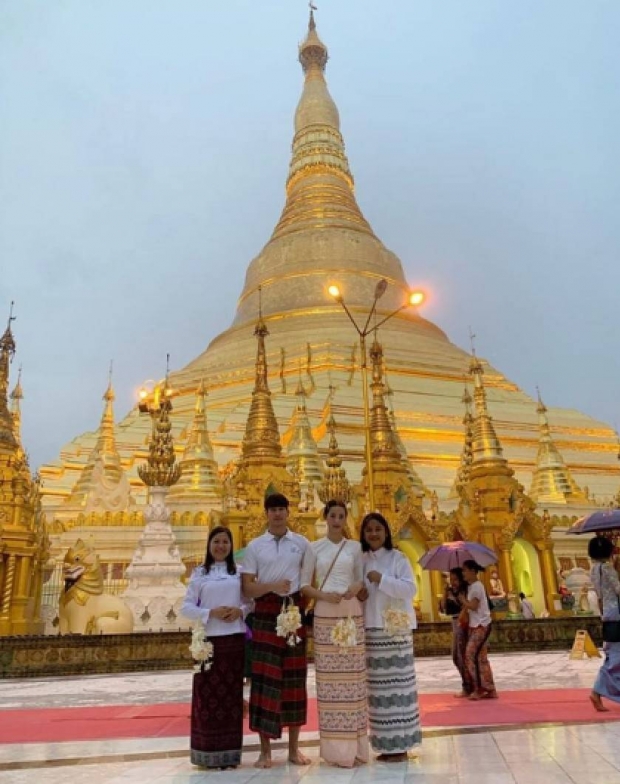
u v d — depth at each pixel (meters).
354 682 7.55
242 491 28.97
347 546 8.16
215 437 47.28
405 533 30.31
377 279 66.62
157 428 26.56
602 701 11.13
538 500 43.91
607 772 6.60
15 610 23.20
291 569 8.07
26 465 27.42
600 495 50.97
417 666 19.47
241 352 60.12
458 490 36.19
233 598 7.96
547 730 8.97
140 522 33.88
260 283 68.19
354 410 48.94
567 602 31.11
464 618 12.86
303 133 80.50
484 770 6.86
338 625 7.64
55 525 33.34
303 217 72.44
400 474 31.77
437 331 69.25
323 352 55.53
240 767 7.42
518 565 33.84
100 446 39.34
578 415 60.09
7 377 26.92
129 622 22.27
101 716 11.26
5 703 13.09
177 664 19.45
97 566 22.61
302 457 38.56
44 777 7.06
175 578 24.14
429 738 8.69
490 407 57.00
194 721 7.55
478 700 12.08
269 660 7.70
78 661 18.62
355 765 7.35
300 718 7.68
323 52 90.75
